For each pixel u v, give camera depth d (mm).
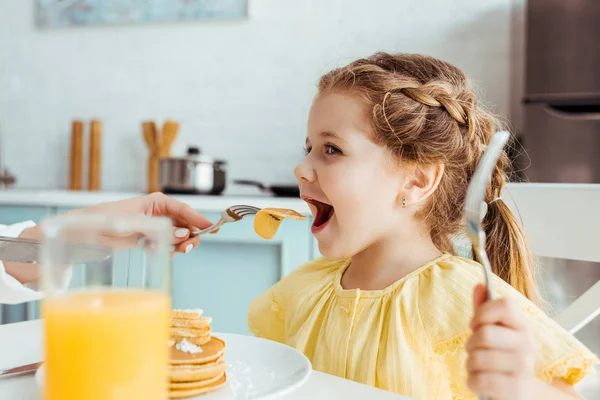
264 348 660
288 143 2547
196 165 2176
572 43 2002
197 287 2020
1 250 660
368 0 2426
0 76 2916
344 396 541
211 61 2635
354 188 876
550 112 2027
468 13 2320
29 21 2879
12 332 780
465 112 966
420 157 887
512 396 504
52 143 2865
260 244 1946
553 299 1549
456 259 900
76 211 903
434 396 786
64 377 390
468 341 534
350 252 897
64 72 2840
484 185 509
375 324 866
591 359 668
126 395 391
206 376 537
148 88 2725
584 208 935
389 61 995
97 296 411
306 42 2510
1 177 2693
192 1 2615
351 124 883
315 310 946
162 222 421
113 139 2770
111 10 2732
